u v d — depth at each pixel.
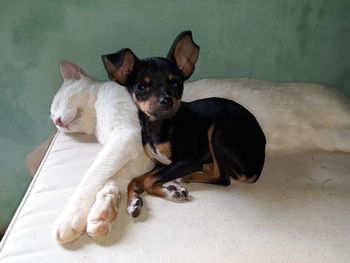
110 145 0.36
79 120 0.44
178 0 0.45
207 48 0.48
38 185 0.35
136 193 0.33
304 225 0.30
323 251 0.27
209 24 0.47
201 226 0.29
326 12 0.47
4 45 0.46
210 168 0.38
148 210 0.32
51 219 0.30
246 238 0.28
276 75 0.51
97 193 0.31
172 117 0.35
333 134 0.43
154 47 0.48
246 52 0.49
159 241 0.28
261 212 0.31
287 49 0.49
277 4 0.46
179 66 0.36
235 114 0.36
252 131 0.36
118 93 0.41
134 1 0.45
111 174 0.33
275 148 0.44
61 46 0.47
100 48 0.47
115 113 0.39
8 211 0.61
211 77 0.50
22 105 0.50
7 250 0.27
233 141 0.34
